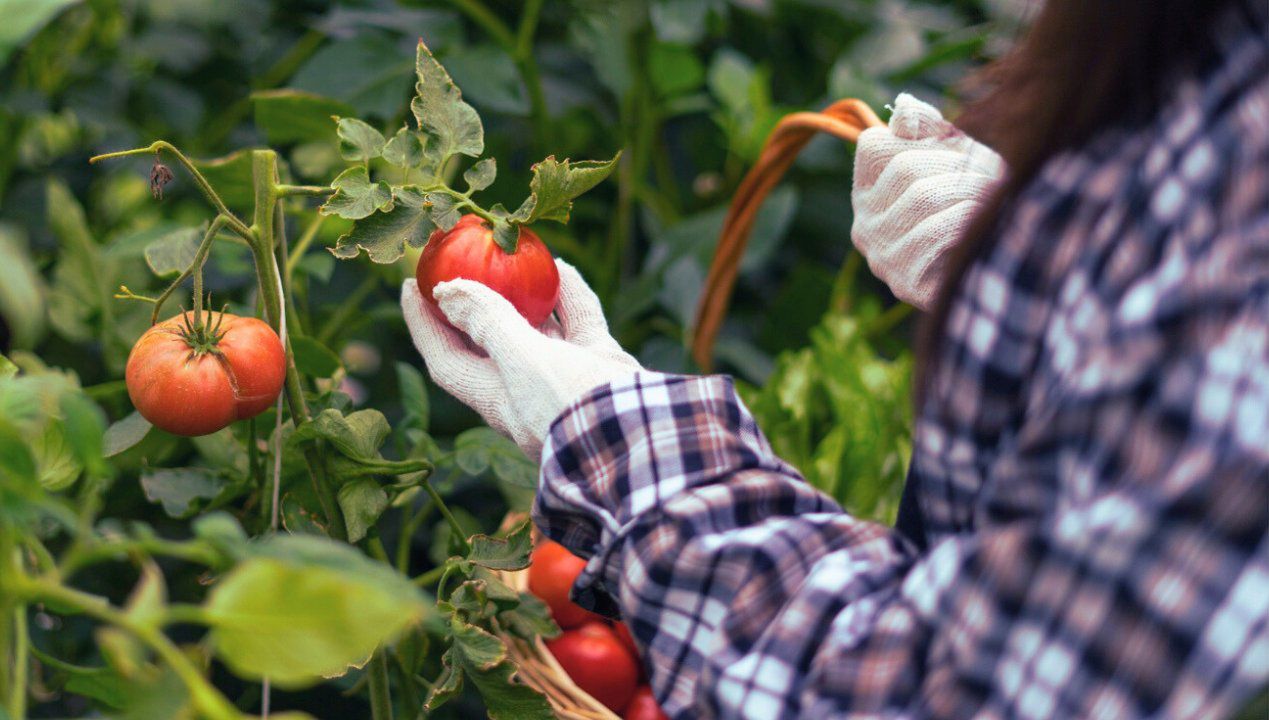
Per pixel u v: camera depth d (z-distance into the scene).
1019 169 0.50
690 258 1.40
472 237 0.74
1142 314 0.43
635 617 0.59
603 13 1.46
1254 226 0.43
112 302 0.99
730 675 0.53
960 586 0.47
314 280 1.26
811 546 0.57
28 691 0.87
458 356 0.75
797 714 0.51
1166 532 0.42
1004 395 0.50
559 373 0.67
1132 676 0.43
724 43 1.64
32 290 0.44
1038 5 0.56
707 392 0.63
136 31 1.35
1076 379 0.45
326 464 0.76
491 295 0.71
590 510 0.61
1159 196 0.45
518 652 0.90
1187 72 0.47
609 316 1.34
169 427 0.68
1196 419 0.42
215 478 0.85
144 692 0.42
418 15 1.34
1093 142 0.49
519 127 1.51
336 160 1.05
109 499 1.04
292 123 0.95
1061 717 0.44
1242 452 0.41
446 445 1.22
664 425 0.62
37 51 1.25
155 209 1.31
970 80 0.71
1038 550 0.45
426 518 1.19
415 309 0.77
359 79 1.22
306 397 0.83
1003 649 0.45
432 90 0.75
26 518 0.46
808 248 1.64
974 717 0.46
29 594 0.44
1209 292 0.42
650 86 1.48
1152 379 0.43
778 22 1.61
